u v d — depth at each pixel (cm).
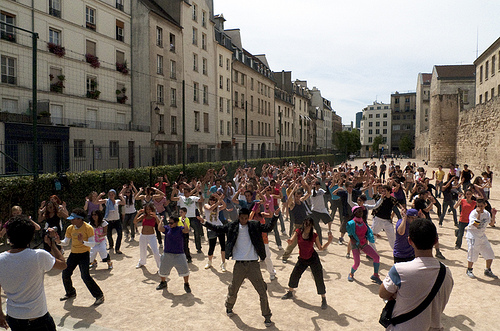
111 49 2812
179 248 659
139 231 1195
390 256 877
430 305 264
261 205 916
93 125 2641
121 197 992
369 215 1381
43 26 2305
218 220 802
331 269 781
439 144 4822
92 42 2670
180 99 3309
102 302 616
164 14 3356
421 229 269
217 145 3984
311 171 1806
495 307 584
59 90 2386
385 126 13562
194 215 928
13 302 336
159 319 552
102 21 2734
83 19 2588
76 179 1186
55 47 2355
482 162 3375
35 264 338
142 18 2950
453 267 784
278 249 951
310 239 579
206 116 3791
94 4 2667
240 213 546
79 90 2552
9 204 955
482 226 711
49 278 748
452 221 1291
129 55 2988
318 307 588
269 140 5588
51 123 2231
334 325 524
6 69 2111
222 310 582
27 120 2117
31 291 338
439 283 263
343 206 993
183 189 1012
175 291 666
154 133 2934
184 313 572
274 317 552
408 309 267
